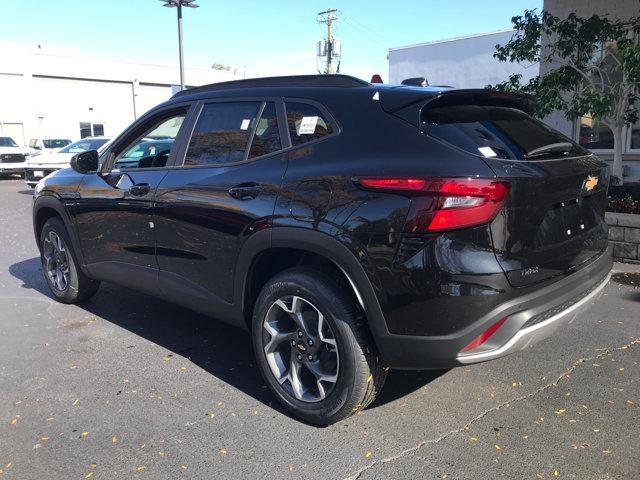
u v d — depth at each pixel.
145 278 4.17
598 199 3.43
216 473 2.73
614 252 6.50
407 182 2.60
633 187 7.30
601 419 3.16
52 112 32.62
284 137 3.30
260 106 3.50
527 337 2.72
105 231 4.46
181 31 19.95
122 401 3.45
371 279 2.72
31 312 5.18
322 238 2.87
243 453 2.89
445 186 2.51
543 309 2.75
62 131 33.16
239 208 3.30
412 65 22.08
